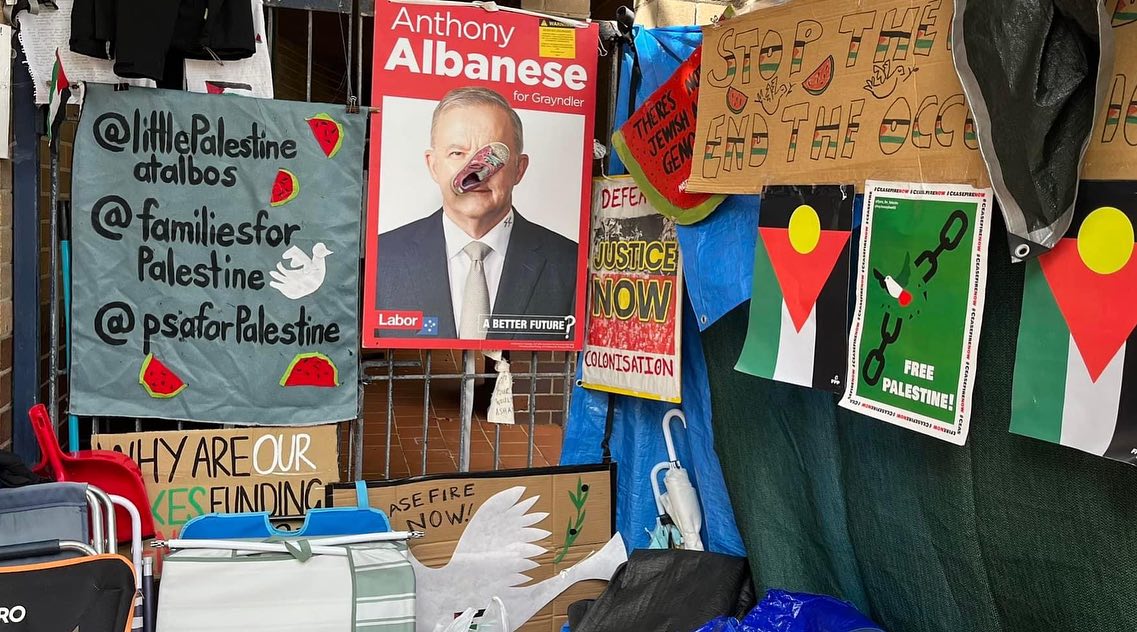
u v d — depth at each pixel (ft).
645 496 11.17
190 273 10.06
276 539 9.39
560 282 11.15
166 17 9.07
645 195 10.12
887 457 7.89
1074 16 5.51
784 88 8.08
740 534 9.85
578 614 9.94
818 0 7.70
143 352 10.03
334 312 10.46
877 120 7.17
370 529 9.82
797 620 8.16
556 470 11.11
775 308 8.28
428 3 10.41
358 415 10.70
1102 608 6.20
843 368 7.54
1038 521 6.58
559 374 11.69
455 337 10.87
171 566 8.75
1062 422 5.93
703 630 8.46
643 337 10.64
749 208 8.98
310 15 10.24
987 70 5.97
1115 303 5.58
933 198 6.69
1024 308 6.21
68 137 11.27
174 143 9.89
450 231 10.71
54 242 9.76
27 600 7.14
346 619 8.87
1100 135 5.64
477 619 10.16
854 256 7.52
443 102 10.54
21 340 9.91
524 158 10.84
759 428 9.31
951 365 6.56
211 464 10.23
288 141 10.15
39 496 8.38
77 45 9.16
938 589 7.63
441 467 15.93
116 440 9.96
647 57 10.57
